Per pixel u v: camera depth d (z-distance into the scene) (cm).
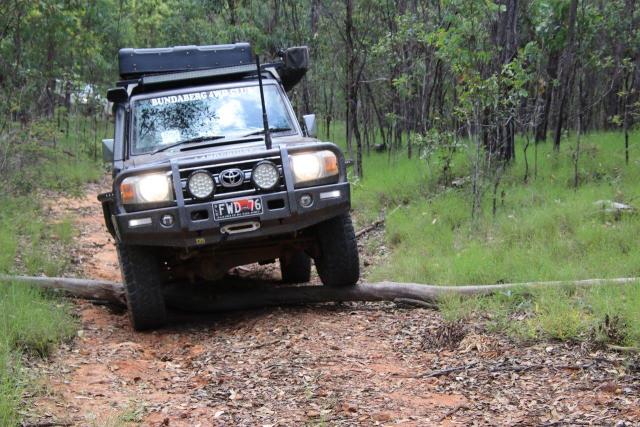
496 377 512
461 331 600
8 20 1532
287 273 844
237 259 715
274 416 458
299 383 514
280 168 643
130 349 611
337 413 460
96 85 2456
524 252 789
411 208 1109
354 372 535
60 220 1274
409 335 623
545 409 455
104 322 708
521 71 1046
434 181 1249
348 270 709
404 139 1953
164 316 688
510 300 658
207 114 744
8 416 431
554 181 1132
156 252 681
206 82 777
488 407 464
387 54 1620
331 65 1898
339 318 683
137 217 626
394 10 1638
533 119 1231
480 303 655
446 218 1020
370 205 1223
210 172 633
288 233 698
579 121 1118
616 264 714
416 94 1638
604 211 896
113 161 728
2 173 1436
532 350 555
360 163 1452
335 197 652
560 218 897
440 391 496
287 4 1934
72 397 489
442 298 687
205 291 771
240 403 481
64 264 912
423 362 557
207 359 584
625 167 1127
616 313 568
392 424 442
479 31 1053
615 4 1397
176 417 459
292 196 638
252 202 632
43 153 1853
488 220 970
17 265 895
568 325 572
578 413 445
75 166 1933
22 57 1798
